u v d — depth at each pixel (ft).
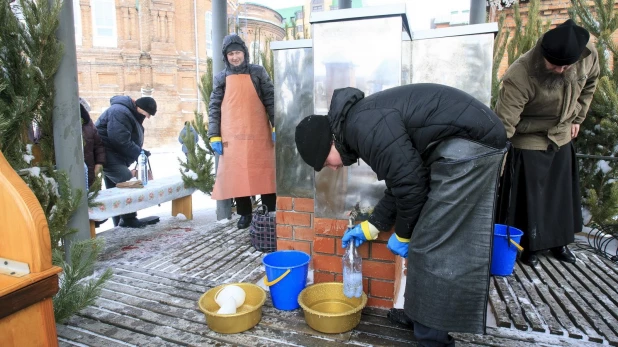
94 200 10.27
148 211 17.15
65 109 8.56
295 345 6.18
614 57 11.82
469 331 5.24
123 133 13.71
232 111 11.90
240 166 12.04
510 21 19.45
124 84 58.03
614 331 6.40
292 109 8.97
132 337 6.54
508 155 9.52
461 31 8.62
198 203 18.97
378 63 6.82
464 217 5.03
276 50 8.96
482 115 4.91
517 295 7.95
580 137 12.34
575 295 7.75
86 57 56.03
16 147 7.58
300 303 6.66
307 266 7.45
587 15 12.44
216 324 6.51
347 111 5.22
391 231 7.02
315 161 5.51
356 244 6.47
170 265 9.87
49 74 8.10
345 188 7.30
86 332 6.70
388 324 6.77
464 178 4.92
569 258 9.72
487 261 5.10
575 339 6.36
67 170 8.74
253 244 11.12
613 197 10.80
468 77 8.75
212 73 14.74
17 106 7.27
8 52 7.58
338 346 6.13
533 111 8.91
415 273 5.37
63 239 8.91
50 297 4.35
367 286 7.38
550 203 9.33
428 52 8.89
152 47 57.57
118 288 8.43
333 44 7.00
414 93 5.14
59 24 8.27
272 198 12.77
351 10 6.77
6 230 4.31
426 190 5.06
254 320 6.70
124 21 56.85
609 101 11.06
